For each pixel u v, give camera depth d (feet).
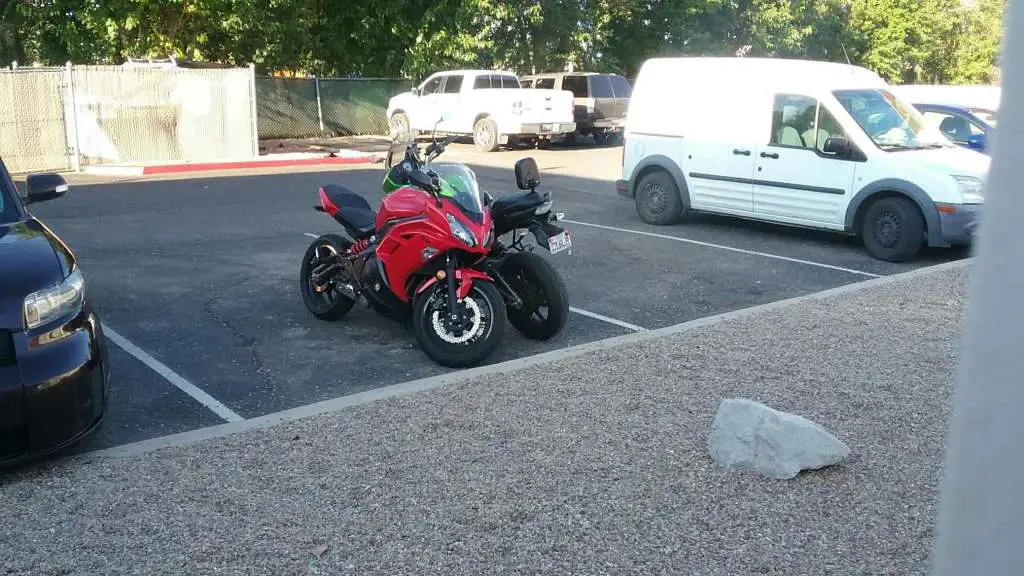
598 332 24.45
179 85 65.41
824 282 30.86
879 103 36.73
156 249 34.30
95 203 45.55
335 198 24.58
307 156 68.49
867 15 134.72
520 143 89.40
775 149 37.14
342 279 24.07
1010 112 2.57
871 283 28.53
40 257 15.89
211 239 36.45
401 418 16.75
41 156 60.75
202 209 44.06
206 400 18.97
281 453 15.15
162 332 23.79
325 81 90.68
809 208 36.50
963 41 157.79
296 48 89.81
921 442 15.53
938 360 20.26
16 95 59.16
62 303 15.25
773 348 21.20
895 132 35.76
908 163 33.53
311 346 22.91
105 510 13.09
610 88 86.53
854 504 13.17
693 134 39.78
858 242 37.88
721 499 13.32
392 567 11.41
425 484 13.84
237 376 20.54
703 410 17.06
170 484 13.97
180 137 66.13
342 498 13.39
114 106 63.16
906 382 18.75
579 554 11.72
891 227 34.01
